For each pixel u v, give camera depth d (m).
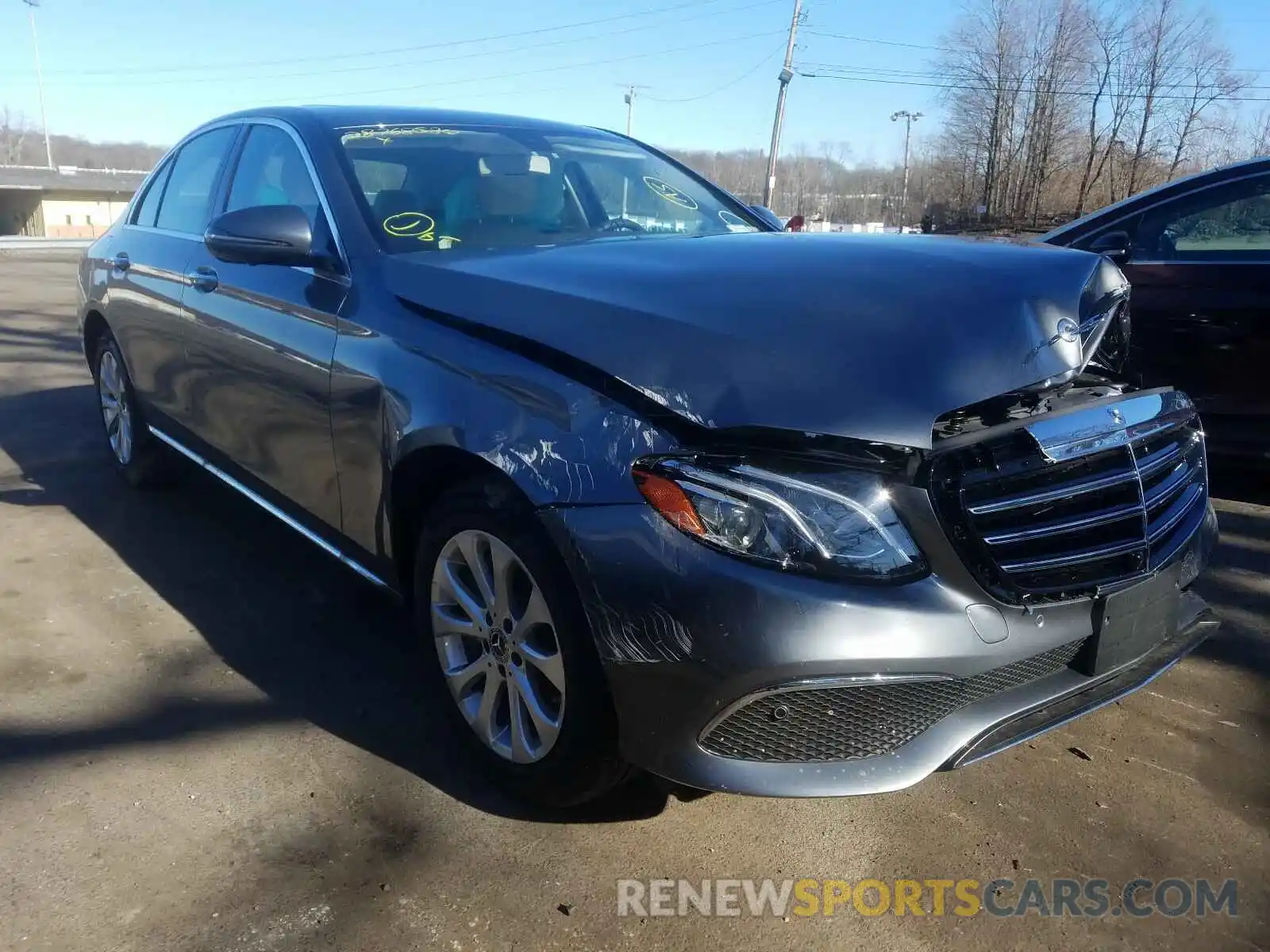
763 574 1.85
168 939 1.94
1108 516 2.12
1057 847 2.29
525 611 2.21
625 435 1.99
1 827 2.25
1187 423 2.54
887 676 1.87
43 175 57.03
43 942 1.93
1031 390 2.03
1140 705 2.91
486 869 2.17
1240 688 3.01
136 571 3.73
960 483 1.94
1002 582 1.97
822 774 1.94
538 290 2.33
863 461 1.90
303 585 3.62
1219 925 2.05
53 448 5.46
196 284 3.51
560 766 2.18
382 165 3.13
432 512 2.43
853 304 2.09
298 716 2.75
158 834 2.25
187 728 2.68
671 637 1.90
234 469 3.51
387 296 2.65
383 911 2.04
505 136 3.51
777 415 1.87
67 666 3.01
